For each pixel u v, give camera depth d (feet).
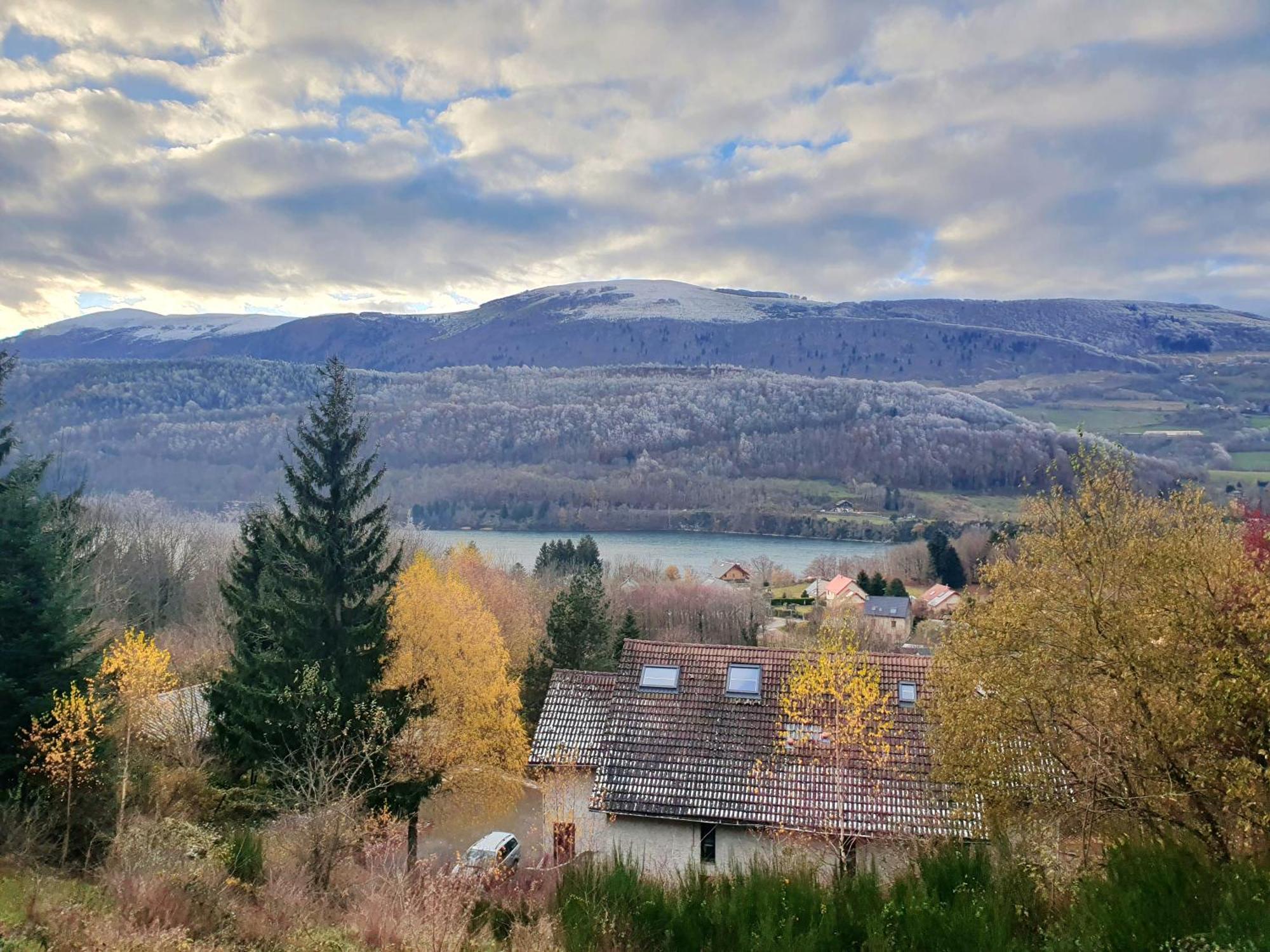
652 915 47.62
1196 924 35.81
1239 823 44.16
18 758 64.90
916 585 354.33
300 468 84.53
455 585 111.86
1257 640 44.47
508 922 50.72
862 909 45.11
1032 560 59.82
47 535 76.18
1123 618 49.65
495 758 102.53
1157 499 62.64
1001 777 52.37
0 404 96.78
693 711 81.51
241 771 88.38
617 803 74.23
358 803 66.85
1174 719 45.73
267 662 80.74
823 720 76.23
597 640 154.61
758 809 71.82
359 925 46.93
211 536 255.91
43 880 49.60
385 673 88.94
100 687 74.54
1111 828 47.98
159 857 51.21
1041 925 41.50
